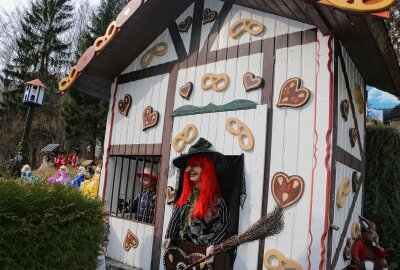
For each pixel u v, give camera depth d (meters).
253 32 3.95
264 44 3.84
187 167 3.45
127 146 5.12
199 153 3.40
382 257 4.19
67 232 3.12
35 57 31.17
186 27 4.68
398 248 4.73
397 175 5.18
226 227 3.21
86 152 27.69
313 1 2.93
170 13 4.71
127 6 4.64
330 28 3.32
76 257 3.23
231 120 3.87
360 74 4.51
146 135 4.87
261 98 3.74
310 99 3.40
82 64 5.21
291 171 3.38
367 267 4.05
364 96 4.79
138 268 4.57
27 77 30.19
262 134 3.61
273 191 3.45
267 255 3.38
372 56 3.73
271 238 3.38
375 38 3.16
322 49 3.40
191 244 3.20
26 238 2.85
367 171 5.32
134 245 4.70
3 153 27.34
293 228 3.27
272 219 2.83
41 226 2.94
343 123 3.68
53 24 32.59
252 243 3.49
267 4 3.67
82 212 3.23
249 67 3.91
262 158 3.57
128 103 5.24
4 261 2.79
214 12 4.40
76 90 5.87
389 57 3.72
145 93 5.04
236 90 3.96
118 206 5.32
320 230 3.10
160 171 4.54
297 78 3.50
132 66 5.37
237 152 3.76
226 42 4.20
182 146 4.29
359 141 4.45
